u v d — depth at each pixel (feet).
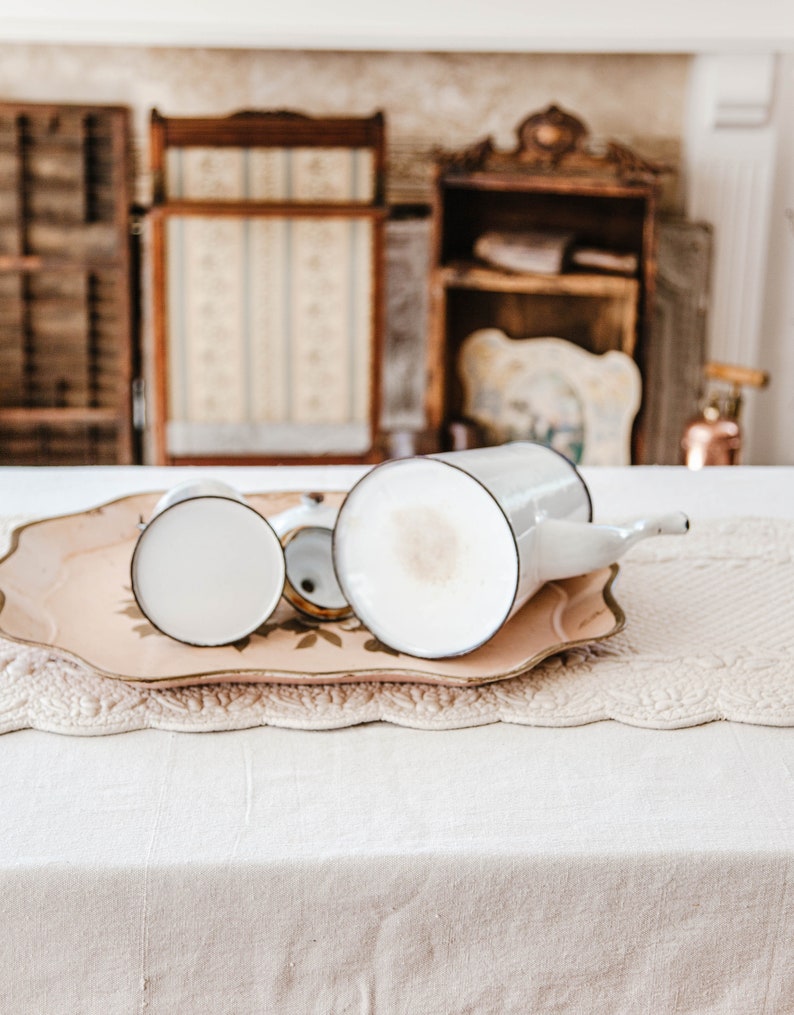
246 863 1.47
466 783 1.65
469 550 1.94
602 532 2.02
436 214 6.93
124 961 1.50
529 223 7.40
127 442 7.34
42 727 1.75
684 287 7.77
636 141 7.75
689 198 7.80
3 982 1.49
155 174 6.38
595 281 6.93
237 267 6.54
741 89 7.39
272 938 1.50
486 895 1.50
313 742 1.76
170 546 1.96
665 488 3.22
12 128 7.06
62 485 3.13
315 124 6.36
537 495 2.07
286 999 1.53
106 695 1.85
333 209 6.44
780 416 8.37
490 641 2.03
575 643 1.94
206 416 6.72
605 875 1.51
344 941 1.51
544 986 1.55
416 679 1.88
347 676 1.85
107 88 7.40
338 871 1.48
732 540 2.72
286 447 7.45
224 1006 1.53
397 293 7.82
